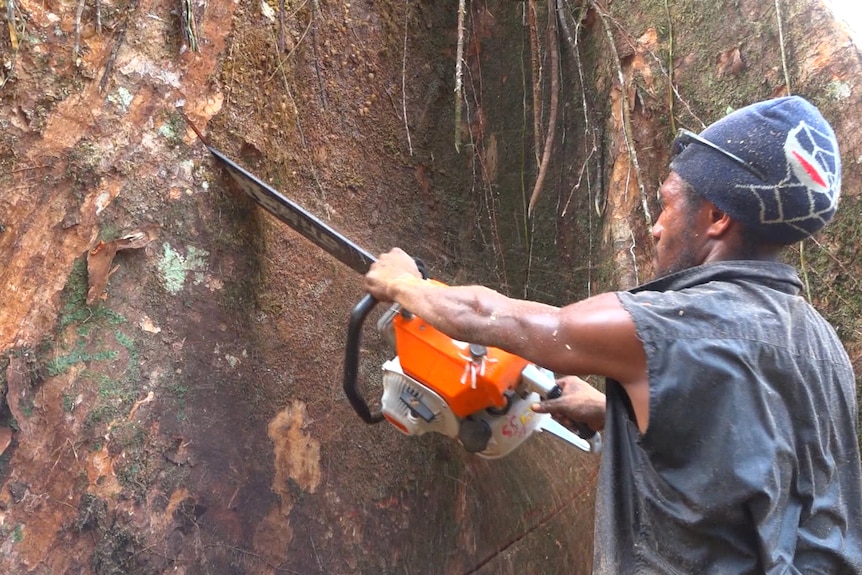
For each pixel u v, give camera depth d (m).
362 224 2.09
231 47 1.68
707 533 0.98
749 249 1.08
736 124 1.06
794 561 1.02
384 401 1.45
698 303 0.99
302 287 1.85
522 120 2.45
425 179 2.32
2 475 1.38
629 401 1.07
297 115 1.88
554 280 2.33
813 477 1.02
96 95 1.49
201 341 1.65
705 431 0.96
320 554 1.82
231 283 1.70
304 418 1.83
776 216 1.03
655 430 0.98
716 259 1.10
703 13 1.97
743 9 1.90
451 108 2.40
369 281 1.33
